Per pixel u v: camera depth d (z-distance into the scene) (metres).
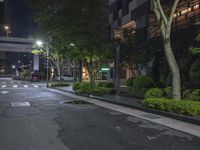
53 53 38.88
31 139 8.59
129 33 29.78
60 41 28.27
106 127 10.49
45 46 41.28
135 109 15.91
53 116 13.09
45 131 9.73
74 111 14.92
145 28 36.00
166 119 12.40
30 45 88.69
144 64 28.94
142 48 27.86
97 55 27.66
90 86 26.12
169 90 17.36
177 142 8.33
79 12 25.45
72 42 26.69
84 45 26.59
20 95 25.92
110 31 51.66
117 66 23.36
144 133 9.51
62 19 25.56
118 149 7.51
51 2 25.94
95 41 26.48
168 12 22.17
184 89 17.97
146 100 15.27
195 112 12.15
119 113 14.26
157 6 14.90
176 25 27.72
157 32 31.69
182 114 12.58
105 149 7.51
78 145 7.89
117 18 49.78
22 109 15.57
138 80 25.06
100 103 19.06
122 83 46.06
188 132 9.70
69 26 25.47
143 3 37.62
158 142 8.30
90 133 9.44
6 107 16.47
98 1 27.02
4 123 11.20
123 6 46.44
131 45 28.11
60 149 7.49
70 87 39.62
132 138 8.76
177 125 10.98
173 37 25.84
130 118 12.66
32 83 59.16
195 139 8.71
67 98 23.02
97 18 26.73
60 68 44.12
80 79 35.56
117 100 19.62
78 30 25.53
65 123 11.26
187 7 26.06
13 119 12.16
